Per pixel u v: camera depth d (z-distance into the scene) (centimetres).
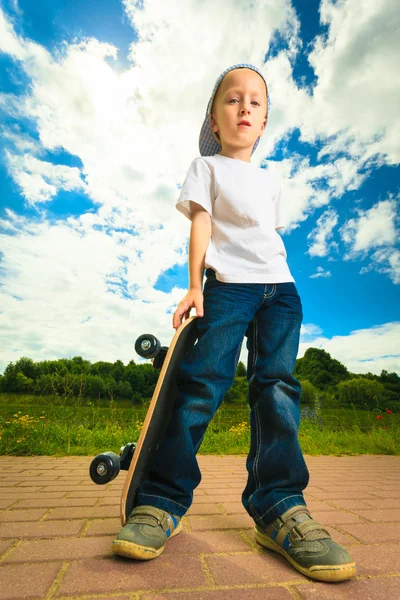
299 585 100
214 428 538
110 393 569
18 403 515
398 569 113
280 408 130
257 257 143
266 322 141
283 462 127
